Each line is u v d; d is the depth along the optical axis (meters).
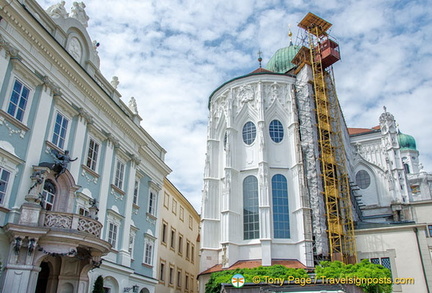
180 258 52.06
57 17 26.09
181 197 53.25
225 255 47.34
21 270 19.41
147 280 34.81
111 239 29.73
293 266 45.19
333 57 62.69
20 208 20.52
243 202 51.09
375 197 70.50
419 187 85.50
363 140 76.62
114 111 31.47
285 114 54.97
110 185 30.39
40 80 23.69
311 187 49.91
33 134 22.59
